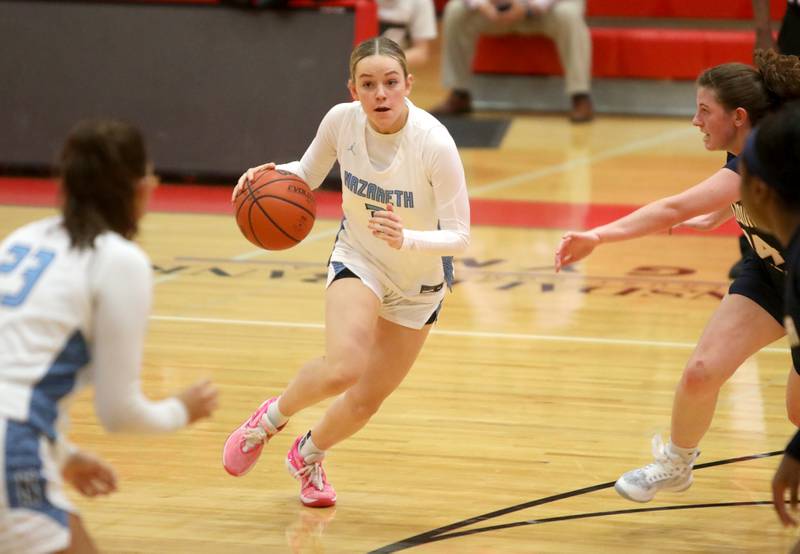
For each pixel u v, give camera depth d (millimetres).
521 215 17734
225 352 11281
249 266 14703
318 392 7023
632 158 22094
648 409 9859
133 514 7574
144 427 4785
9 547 4500
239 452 7586
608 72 26609
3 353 4586
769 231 5309
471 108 26641
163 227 16578
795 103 5605
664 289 13883
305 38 18547
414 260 7215
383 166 7160
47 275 4684
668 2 27859
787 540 7305
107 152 4809
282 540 7230
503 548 7125
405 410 9781
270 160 18672
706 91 6770
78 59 18953
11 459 4457
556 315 12797
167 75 18828
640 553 7074
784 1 26500
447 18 25547
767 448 8953
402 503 7863
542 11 24891
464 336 11953
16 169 19578
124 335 4664
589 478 8344
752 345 6965
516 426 9438
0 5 19047
